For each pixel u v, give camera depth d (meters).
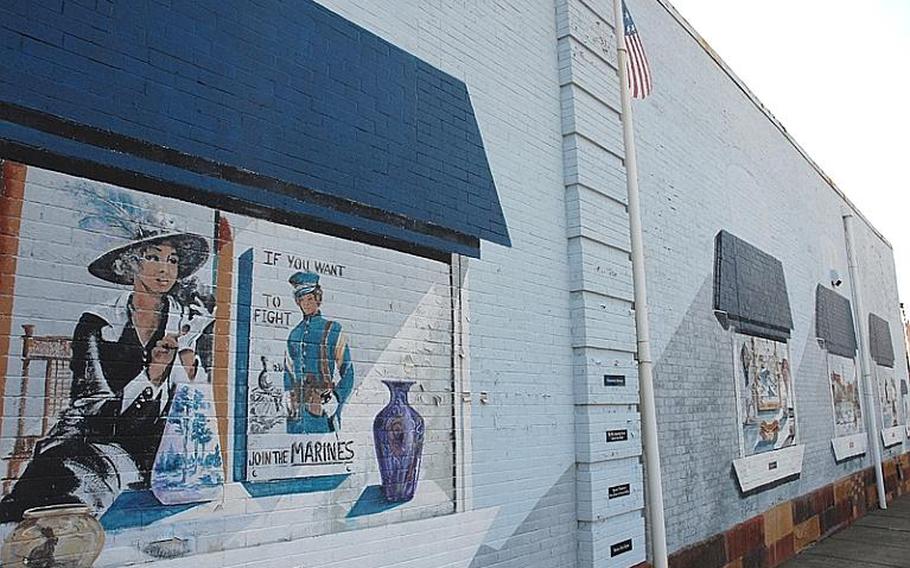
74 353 3.37
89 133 3.56
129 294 3.61
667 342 8.79
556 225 6.87
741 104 12.47
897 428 20.88
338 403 4.55
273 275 4.28
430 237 5.44
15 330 3.21
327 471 4.41
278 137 4.45
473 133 6.05
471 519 5.42
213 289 3.96
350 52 5.06
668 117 9.75
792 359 13.16
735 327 10.84
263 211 4.28
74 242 3.44
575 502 6.59
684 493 8.61
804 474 12.93
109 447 3.44
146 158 3.76
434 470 5.19
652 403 7.02
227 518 3.86
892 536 13.58
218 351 3.94
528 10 7.01
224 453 3.89
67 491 3.27
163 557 3.57
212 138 4.09
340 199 4.77
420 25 5.71
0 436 3.11
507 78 6.57
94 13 3.66
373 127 5.12
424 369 5.22
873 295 20.55
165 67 3.93
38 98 3.40
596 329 6.95
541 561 6.05
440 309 5.44
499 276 6.07
